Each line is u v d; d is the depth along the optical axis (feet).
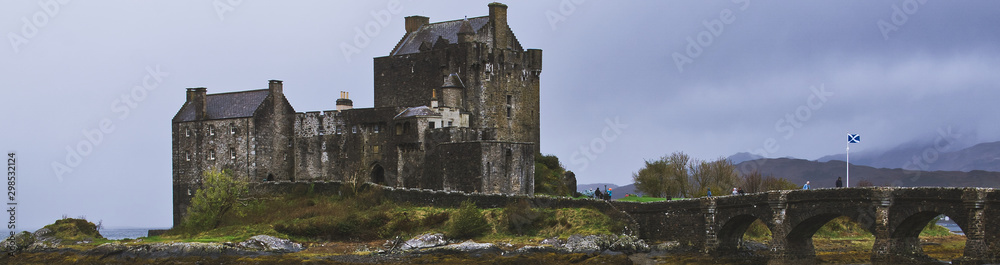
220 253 361.51
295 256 348.38
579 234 351.87
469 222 370.12
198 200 424.87
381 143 469.57
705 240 337.52
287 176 502.79
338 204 423.64
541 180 471.62
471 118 478.18
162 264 334.65
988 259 257.96
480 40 485.97
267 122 496.23
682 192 496.23
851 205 289.33
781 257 305.94
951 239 416.46
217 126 500.74
